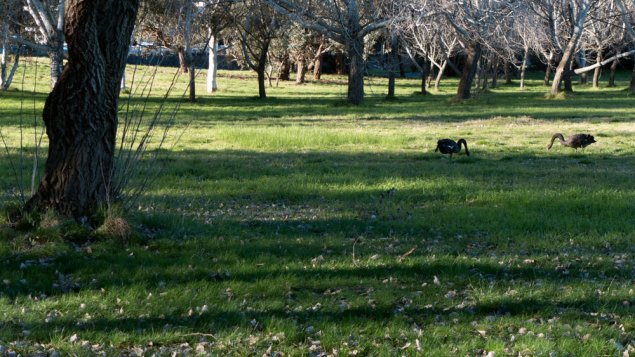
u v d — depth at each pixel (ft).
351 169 65.10
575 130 107.96
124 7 34.14
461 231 40.50
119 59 34.68
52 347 21.99
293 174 60.95
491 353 22.13
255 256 33.06
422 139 95.40
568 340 23.71
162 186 53.31
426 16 155.63
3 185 50.62
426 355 22.29
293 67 338.54
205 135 96.37
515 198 50.24
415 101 193.36
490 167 68.18
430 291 28.81
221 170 62.44
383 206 47.44
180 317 25.16
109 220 33.68
